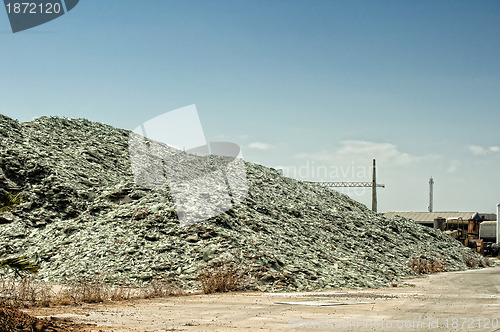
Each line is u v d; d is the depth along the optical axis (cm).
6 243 2388
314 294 1803
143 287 1900
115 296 1605
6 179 2858
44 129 3684
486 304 1500
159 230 2378
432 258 3641
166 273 2034
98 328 995
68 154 3419
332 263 2564
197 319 1154
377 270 2712
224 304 1469
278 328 1021
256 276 2030
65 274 2025
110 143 3816
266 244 2458
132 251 2197
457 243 4644
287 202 3578
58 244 2328
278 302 1530
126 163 3534
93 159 3453
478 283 2419
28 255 2247
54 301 1428
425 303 1520
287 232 2864
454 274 3064
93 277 1997
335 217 3694
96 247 2239
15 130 3450
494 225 6712
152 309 1338
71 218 2723
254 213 2983
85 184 3061
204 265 2089
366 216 4156
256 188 3597
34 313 1191
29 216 2659
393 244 3612
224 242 2280
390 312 1293
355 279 2312
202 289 1897
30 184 2898
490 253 6000
